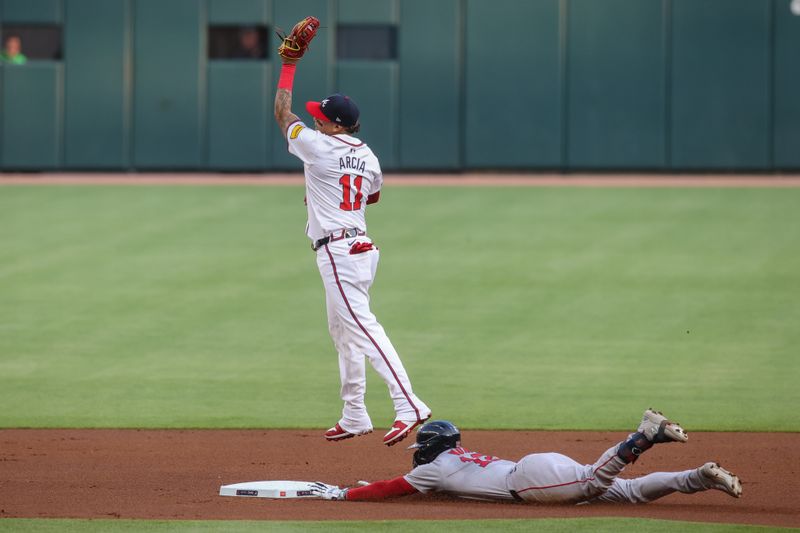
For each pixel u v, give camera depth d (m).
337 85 96.88
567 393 39.41
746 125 96.19
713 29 95.44
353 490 26.42
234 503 25.97
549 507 25.14
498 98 97.06
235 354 45.22
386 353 28.19
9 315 51.69
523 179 95.56
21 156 97.81
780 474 29.39
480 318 51.25
